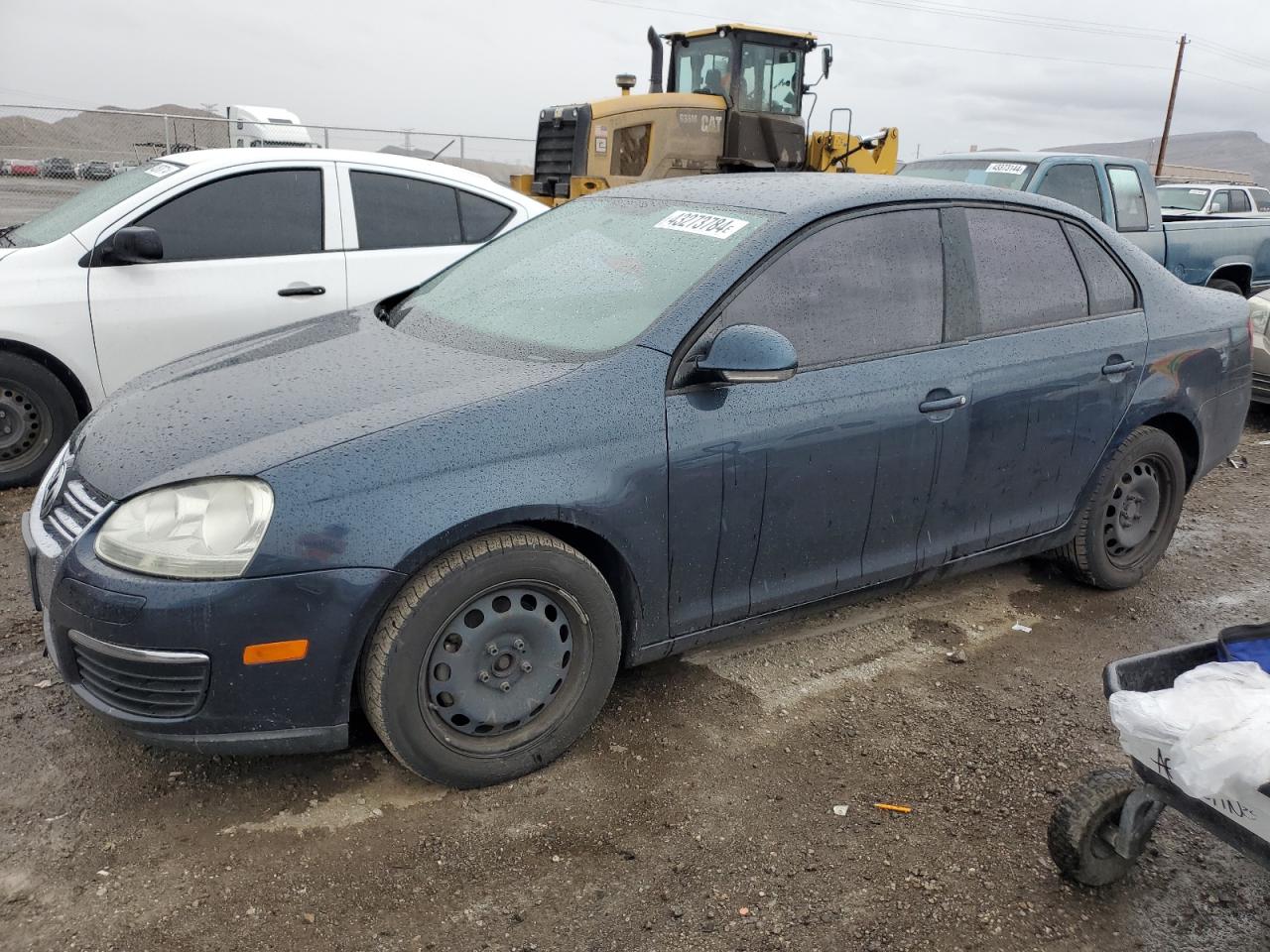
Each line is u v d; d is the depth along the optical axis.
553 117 13.11
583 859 2.66
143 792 2.85
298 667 2.59
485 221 6.24
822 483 3.29
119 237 5.11
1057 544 4.19
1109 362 4.00
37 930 2.35
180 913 2.42
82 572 2.58
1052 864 2.71
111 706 2.65
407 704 2.71
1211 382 4.43
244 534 2.53
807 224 3.30
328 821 2.77
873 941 2.42
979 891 2.60
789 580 3.37
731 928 2.44
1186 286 4.51
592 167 12.34
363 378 3.06
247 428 2.78
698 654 3.78
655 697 3.46
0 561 4.37
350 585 2.57
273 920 2.41
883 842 2.77
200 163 5.56
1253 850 2.10
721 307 3.11
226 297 5.48
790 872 2.64
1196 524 5.51
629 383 2.95
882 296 3.44
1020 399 3.72
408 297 4.12
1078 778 3.09
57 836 2.67
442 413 2.76
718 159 12.64
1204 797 2.08
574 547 3.04
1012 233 3.84
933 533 3.68
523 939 2.39
